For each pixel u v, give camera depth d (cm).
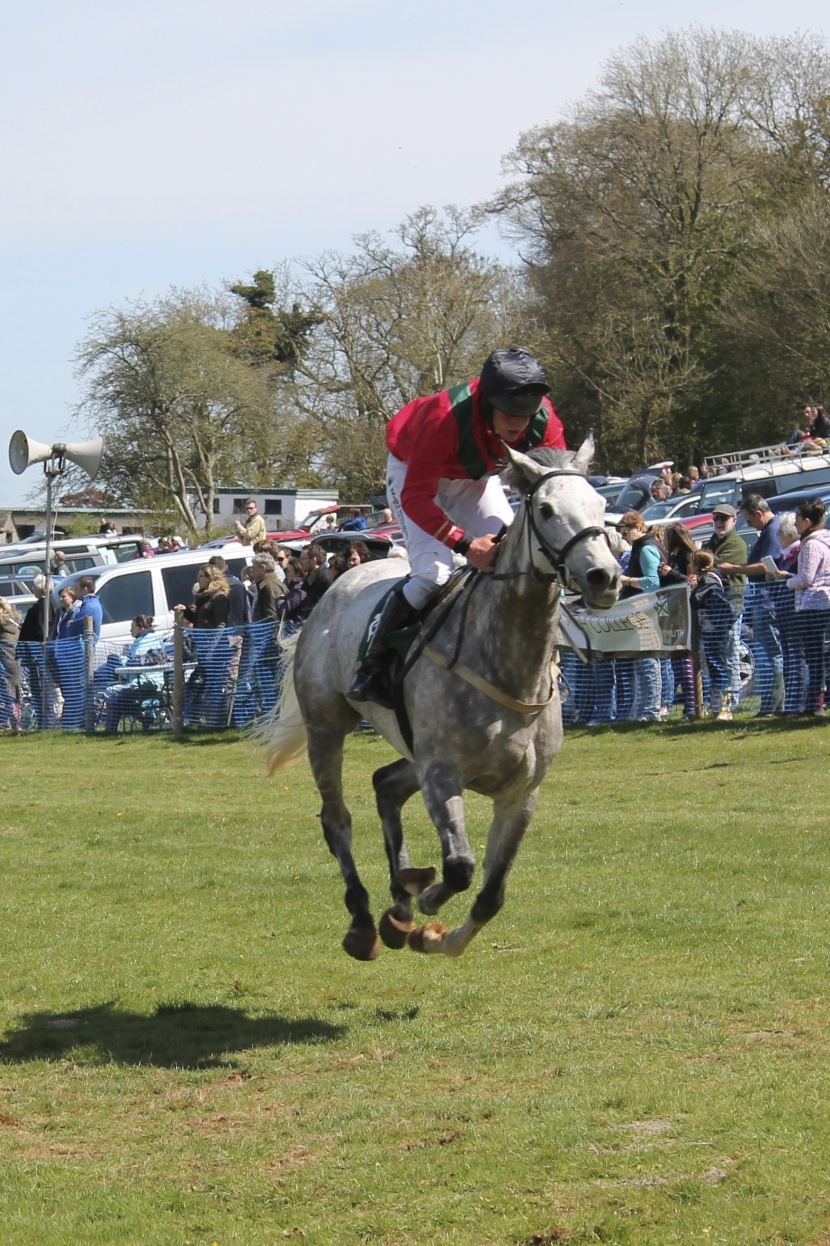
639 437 5322
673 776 1337
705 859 991
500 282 5791
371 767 1602
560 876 979
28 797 1529
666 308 5366
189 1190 512
